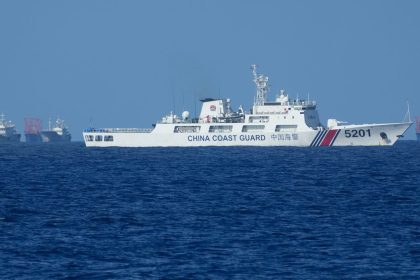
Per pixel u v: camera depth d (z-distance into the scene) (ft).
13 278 600.39
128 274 609.83
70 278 600.39
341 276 603.26
